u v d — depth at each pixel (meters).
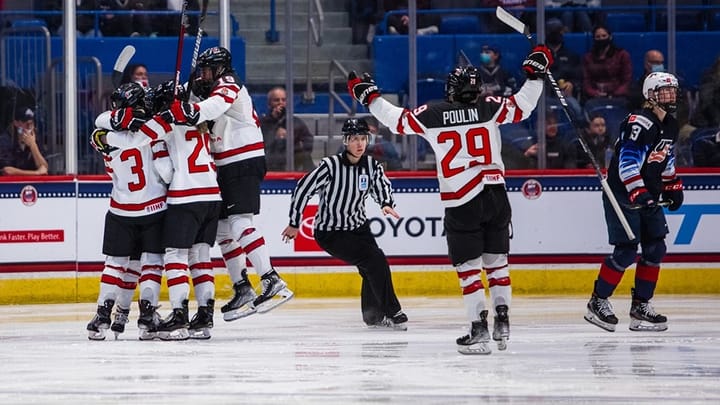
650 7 30.88
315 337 20.97
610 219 20.72
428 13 31.03
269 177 29.73
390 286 22.16
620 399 13.88
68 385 15.21
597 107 30.67
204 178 20.25
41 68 29.56
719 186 29.89
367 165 22.34
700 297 28.86
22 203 29.09
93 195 29.30
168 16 30.64
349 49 31.08
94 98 29.83
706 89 30.55
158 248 20.42
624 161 20.05
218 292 29.48
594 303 21.03
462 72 17.47
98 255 29.34
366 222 22.42
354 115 30.58
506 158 30.44
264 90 30.64
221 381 15.47
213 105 19.86
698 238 29.89
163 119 19.48
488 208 17.45
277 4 30.73
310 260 29.73
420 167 30.28
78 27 30.20
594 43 30.64
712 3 30.75
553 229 29.91
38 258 29.14
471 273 17.83
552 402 13.68
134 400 13.98
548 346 19.08
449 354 18.22
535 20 30.83
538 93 17.73
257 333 21.75
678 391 14.45
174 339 20.44
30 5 29.56
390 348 19.14
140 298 20.52
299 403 13.68
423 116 17.52
